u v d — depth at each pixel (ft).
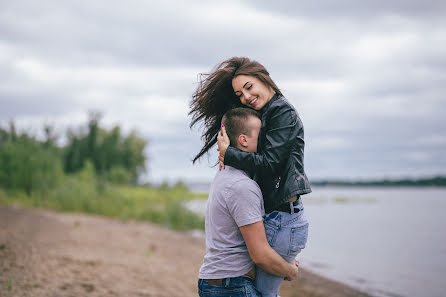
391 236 61.41
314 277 29.55
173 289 18.24
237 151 7.88
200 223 54.49
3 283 13.84
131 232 38.19
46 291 13.87
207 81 9.49
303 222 8.16
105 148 142.41
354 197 264.52
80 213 51.62
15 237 21.29
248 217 7.42
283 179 8.07
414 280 30.14
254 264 7.94
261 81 8.79
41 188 53.11
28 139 58.95
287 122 8.23
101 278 16.99
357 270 33.83
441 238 58.54
